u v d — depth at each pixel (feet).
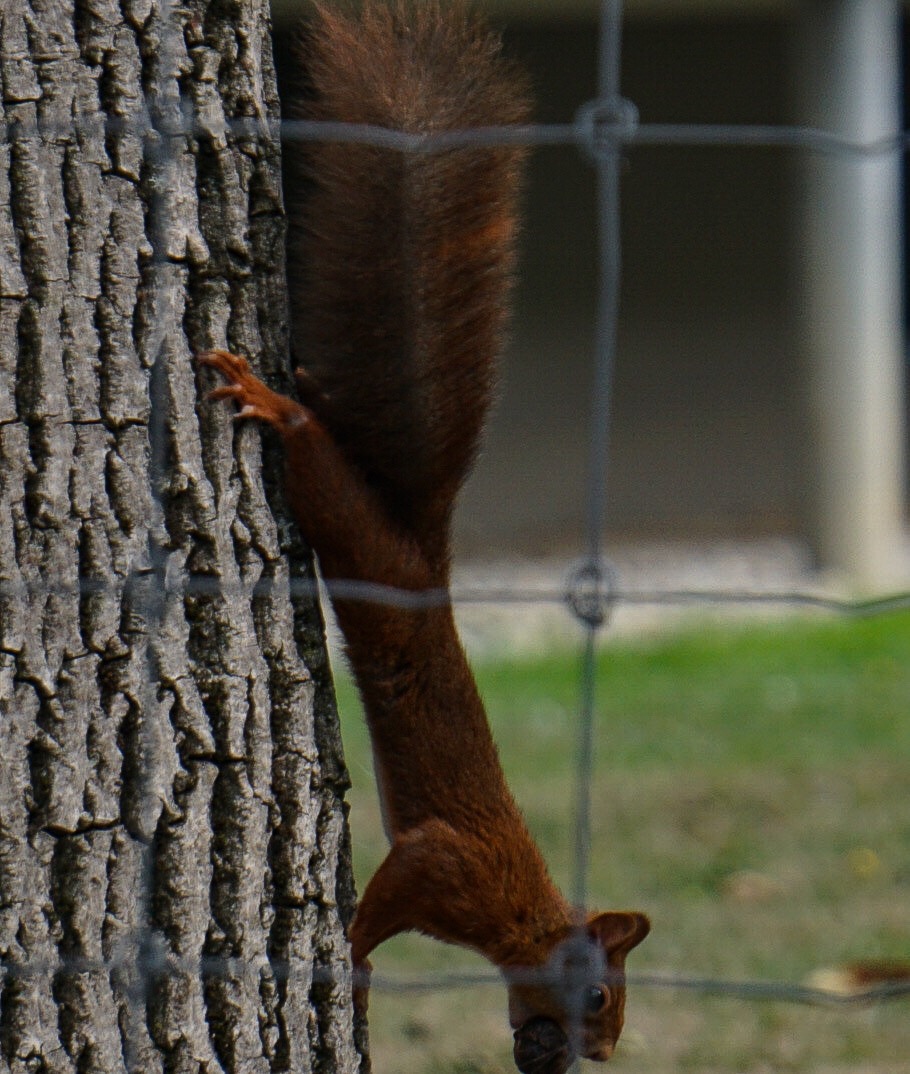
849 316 68.64
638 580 71.77
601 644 60.39
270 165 17.75
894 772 45.11
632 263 90.94
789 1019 31.04
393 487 20.21
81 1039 16.76
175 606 17.15
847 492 69.77
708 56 88.02
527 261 90.99
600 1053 22.61
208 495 17.29
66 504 16.58
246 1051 17.58
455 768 21.74
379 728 21.65
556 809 41.98
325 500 18.34
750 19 85.71
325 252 19.34
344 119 18.78
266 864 17.76
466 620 64.80
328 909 18.35
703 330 91.15
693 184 90.12
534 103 19.70
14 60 16.29
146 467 16.94
